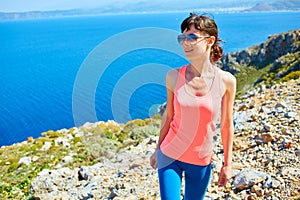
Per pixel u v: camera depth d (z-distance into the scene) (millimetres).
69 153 13773
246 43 109312
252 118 7398
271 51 90312
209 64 2975
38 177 8781
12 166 14133
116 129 8992
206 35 2857
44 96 95750
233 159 5676
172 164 3137
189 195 3326
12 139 60844
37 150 17406
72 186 7633
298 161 4828
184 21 2916
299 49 87000
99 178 7098
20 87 120375
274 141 5773
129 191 5699
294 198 3990
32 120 70500
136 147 8430
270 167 4922
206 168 3191
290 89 9164
